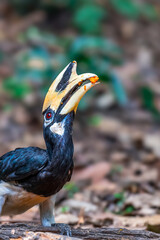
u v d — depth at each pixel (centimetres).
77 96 565
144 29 2105
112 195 940
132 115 1506
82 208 830
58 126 560
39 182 548
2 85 1592
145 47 1989
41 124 1444
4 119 1455
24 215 817
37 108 1502
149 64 1858
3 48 1867
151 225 697
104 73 1492
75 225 785
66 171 555
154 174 1040
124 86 1642
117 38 2022
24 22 2081
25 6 2178
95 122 1444
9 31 2027
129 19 2134
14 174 549
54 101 569
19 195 559
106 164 1060
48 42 1878
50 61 1620
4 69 1691
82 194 960
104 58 1716
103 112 1523
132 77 1722
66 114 564
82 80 568
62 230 562
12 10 2183
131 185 967
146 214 828
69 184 993
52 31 2042
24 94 1539
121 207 873
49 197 586
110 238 557
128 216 834
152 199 898
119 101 1470
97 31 1981
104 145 1313
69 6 2122
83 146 1280
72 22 2067
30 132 1405
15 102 1549
